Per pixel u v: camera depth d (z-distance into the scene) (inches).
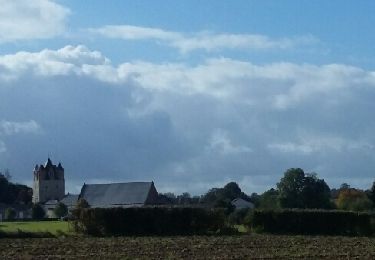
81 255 1768.0
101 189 6338.6
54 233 2832.2
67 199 7632.9
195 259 1622.8
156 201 6166.3
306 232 2952.8
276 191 5206.7
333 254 1764.3
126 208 2891.2
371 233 2908.5
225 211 2942.9
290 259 1637.6
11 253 1859.0
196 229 2913.4
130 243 2231.8
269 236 2706.7
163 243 2220.7
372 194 4776.1
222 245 2122.3
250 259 1637.6
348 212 2933.1
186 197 7465.6
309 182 5068.9
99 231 2859.3
